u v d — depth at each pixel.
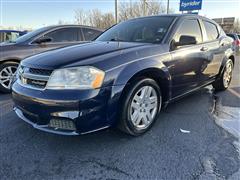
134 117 2.96
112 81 2.62
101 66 2.59
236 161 2.52
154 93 3.19
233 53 5.26
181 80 3.58
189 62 3.65
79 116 2.48
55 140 3.00
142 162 2.53
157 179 2.27
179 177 2.29
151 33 3.63
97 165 2.49
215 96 4.81
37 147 2.85
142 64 2.89
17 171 2.40
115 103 2.66
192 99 4.60
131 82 2.85
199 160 2.55
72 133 2.53
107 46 3.23
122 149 2.78
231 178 2.26
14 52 5.15
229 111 3.97
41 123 2.69
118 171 2.39
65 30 6.06
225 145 2.85
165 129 3.28
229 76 5.36
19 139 3.04
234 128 3.32
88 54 2.85
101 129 2.66
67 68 2.56
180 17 3.83
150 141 2.96
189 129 3.28
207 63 4.20
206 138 3.03
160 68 3.10
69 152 2.74
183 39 3.42
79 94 2.47
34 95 2.64
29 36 5.57
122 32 4.02
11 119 3.66
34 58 3.00
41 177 2.32
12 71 5.23
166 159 2.58
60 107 2.49
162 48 3.25
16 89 2.91
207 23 4.49
